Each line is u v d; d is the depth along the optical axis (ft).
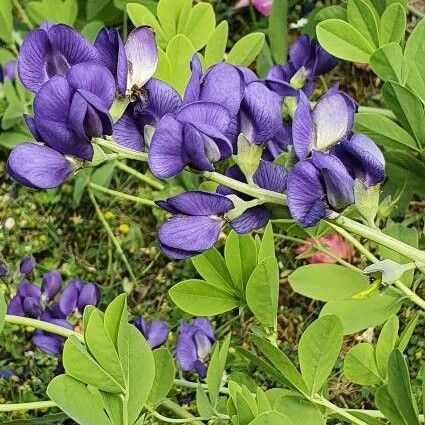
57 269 2.06
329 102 1.00
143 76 1.04
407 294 1.34
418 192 1.57
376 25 1.38
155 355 1.22
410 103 1.36
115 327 1.03
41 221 2.09
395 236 1.41
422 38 1.37
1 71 2.05
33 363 1.86
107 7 2.08
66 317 1.61
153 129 1.04
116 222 2.08
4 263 1.98
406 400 1.05
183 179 1.97
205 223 1.00
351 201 0.98
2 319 1.17
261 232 1.50
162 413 1.70
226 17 2.24
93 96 0.97
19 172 1.00
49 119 0.98
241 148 1.01
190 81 1.00
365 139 1.01
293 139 1.00
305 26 1.94
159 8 1.58
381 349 1.16
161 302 1.98
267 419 0.97
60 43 1.03
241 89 1.00
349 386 1.75
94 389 1.06
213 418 1.31
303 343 1.07
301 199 0.98
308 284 1.41
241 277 1.21
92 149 1.00
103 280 2.03
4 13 1.97
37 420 1.34
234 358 1.81
